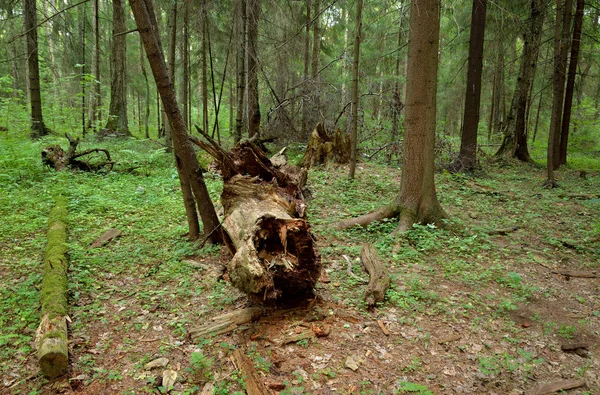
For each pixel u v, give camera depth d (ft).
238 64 35.78
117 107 46.91
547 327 12.39
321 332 11.37
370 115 47.06
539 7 40.32
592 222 23.27
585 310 13.60
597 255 18.37
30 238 17.88
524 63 49.19
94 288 13.87
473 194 29.73
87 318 11.94
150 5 15.93
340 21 54.39
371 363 10.34
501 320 12.78
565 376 10.22
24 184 25.71
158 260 16.43
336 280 14.87
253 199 15.07
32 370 9.80
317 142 36.32
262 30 42.86
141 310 12.62
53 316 11.00
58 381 9.47
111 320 12.01
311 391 9.25
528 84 49.29
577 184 34.91
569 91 47.80
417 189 21.15
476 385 9.80
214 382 9.49
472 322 12.50
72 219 20.20
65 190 24.25
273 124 43.55
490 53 53.67
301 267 12.11
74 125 42.91
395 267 16.33
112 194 25.05
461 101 78.13
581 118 66.64
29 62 36.99
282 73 43.27
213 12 41.52
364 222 21.18
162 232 19.49
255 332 11.42
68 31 42.01
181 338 11.20
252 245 11.64
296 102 44.88
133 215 21.83
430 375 10.06
